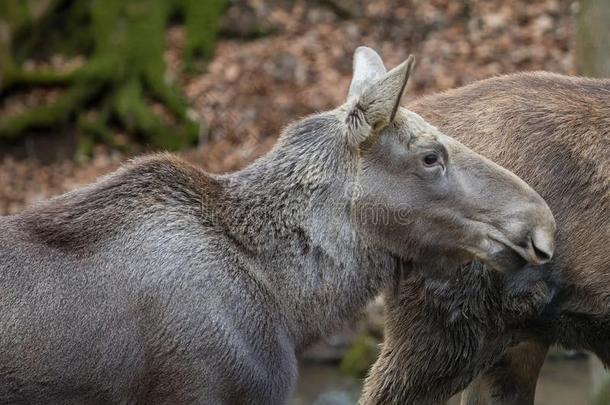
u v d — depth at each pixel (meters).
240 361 9.09
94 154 24.75
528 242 9.39
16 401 8.86
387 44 26.09
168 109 25.27
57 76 25.78
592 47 15.11
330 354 18.73
